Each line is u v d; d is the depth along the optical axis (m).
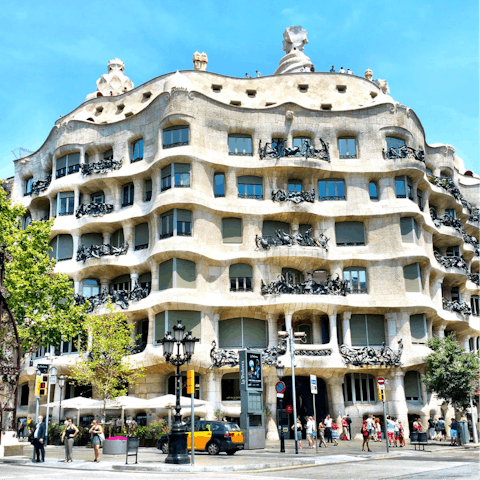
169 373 41.44
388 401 42.84
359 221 46.31
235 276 43.56
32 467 22.61
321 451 29.75
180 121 43.94
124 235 45.53
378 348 43.91
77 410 41.16
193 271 41.94
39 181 51.16
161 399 34.88
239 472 20.03
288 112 46.75
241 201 44.78
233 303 42.19
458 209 55.56
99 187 47.72
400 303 43.94
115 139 47.72
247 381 31.16
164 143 44.31
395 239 45.28
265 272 43.50
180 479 17.03
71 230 47.31
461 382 37.47
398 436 35.12
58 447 36.00
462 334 53.22
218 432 27.05
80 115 50.44
